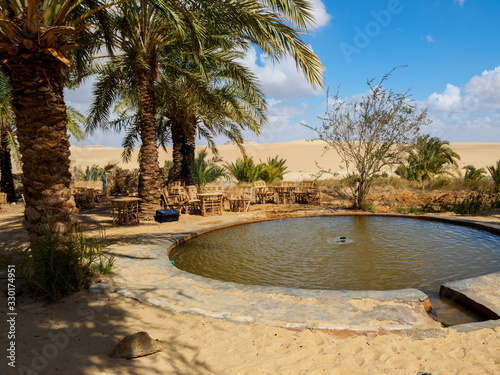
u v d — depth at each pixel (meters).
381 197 13.52
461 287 3.75
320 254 5.93
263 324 3.03
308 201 12.86
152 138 9.95
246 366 2.40
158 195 10.11
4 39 3.68
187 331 2.97
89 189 13.88
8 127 14.38
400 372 2.28
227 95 11.38
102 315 3.33
